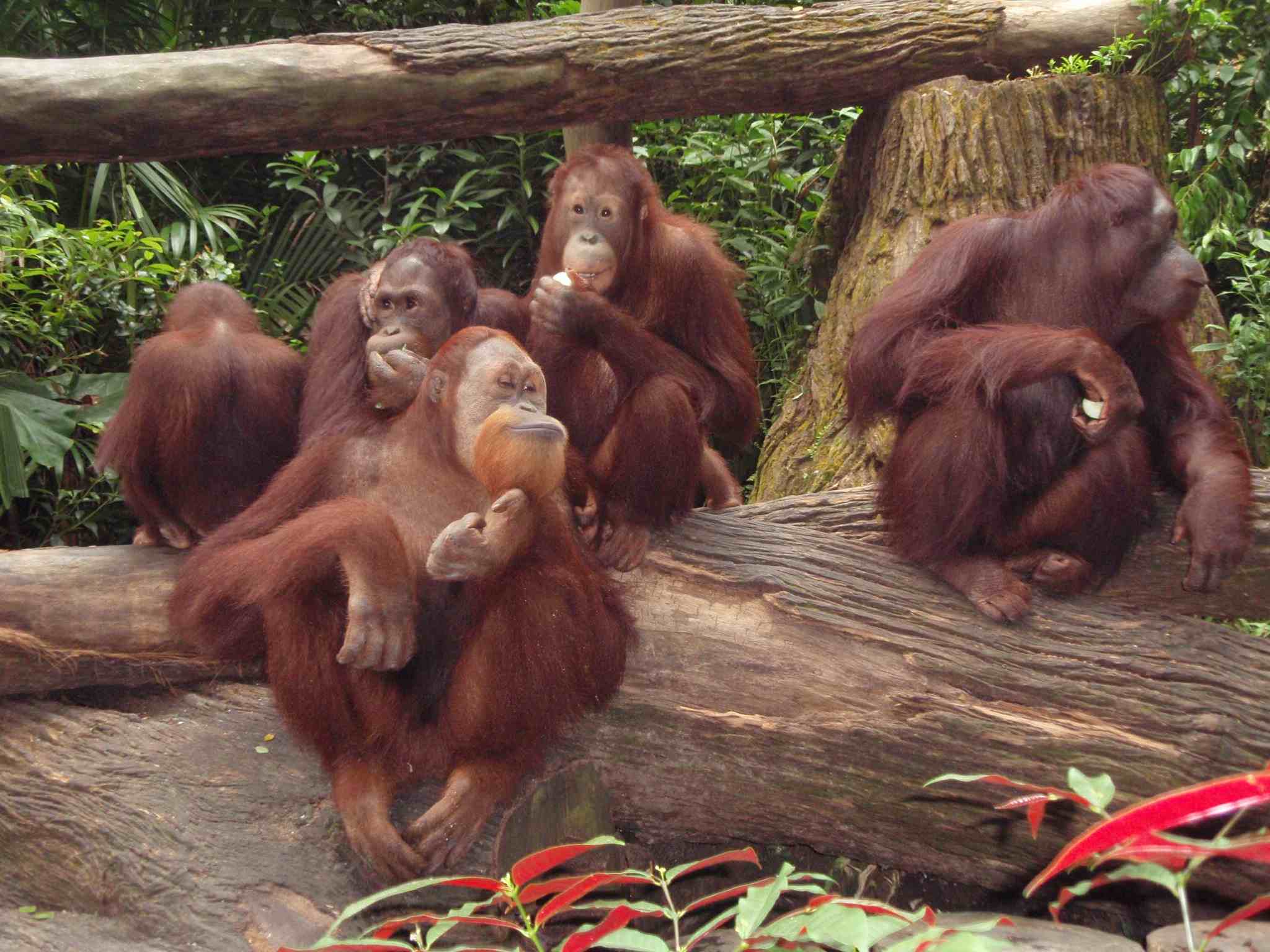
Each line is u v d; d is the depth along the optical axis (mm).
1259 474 4477
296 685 3316
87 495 6340
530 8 9430
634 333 4176
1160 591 4398
